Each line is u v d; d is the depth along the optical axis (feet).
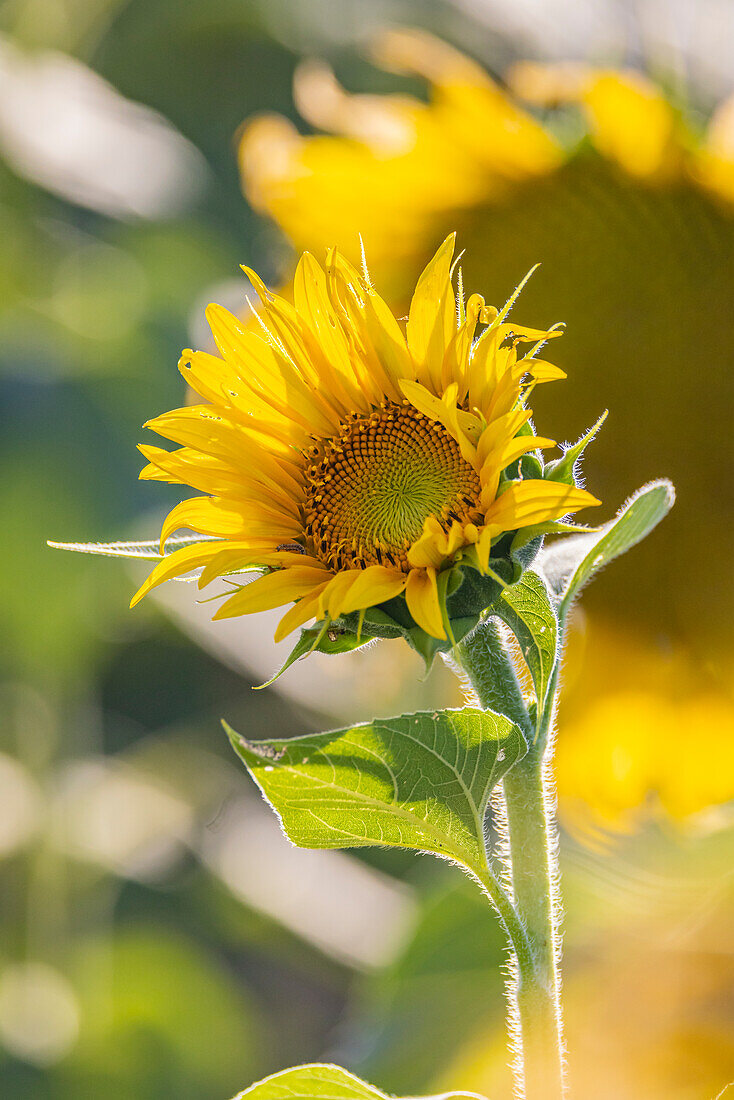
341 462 3.42
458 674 3.43
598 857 4.68
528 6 5.37
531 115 5.24
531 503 3.31
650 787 4.95
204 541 3.41
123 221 6.19
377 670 5.68
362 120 5.27
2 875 6.25
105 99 6.21
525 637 3.36
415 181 5.19
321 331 3.43
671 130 4.91
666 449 5.40
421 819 3.31
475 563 3.31
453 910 4.91
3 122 5.76
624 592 5.21
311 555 3.41
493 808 3.43
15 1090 6.04
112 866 6.40
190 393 5.06
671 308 5.31
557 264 5.28
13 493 6.45
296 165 5.23
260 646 6.00
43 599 6.40
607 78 4.89
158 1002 6.44
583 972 4.34
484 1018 4.73
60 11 6.19
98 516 6.53
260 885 6.45
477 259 5.31
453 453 3.39
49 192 6.30
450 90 5.11
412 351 3.41
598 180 5.11
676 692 5.06
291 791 3.29
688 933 4.29
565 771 5.04
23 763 6.38
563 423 5.60
